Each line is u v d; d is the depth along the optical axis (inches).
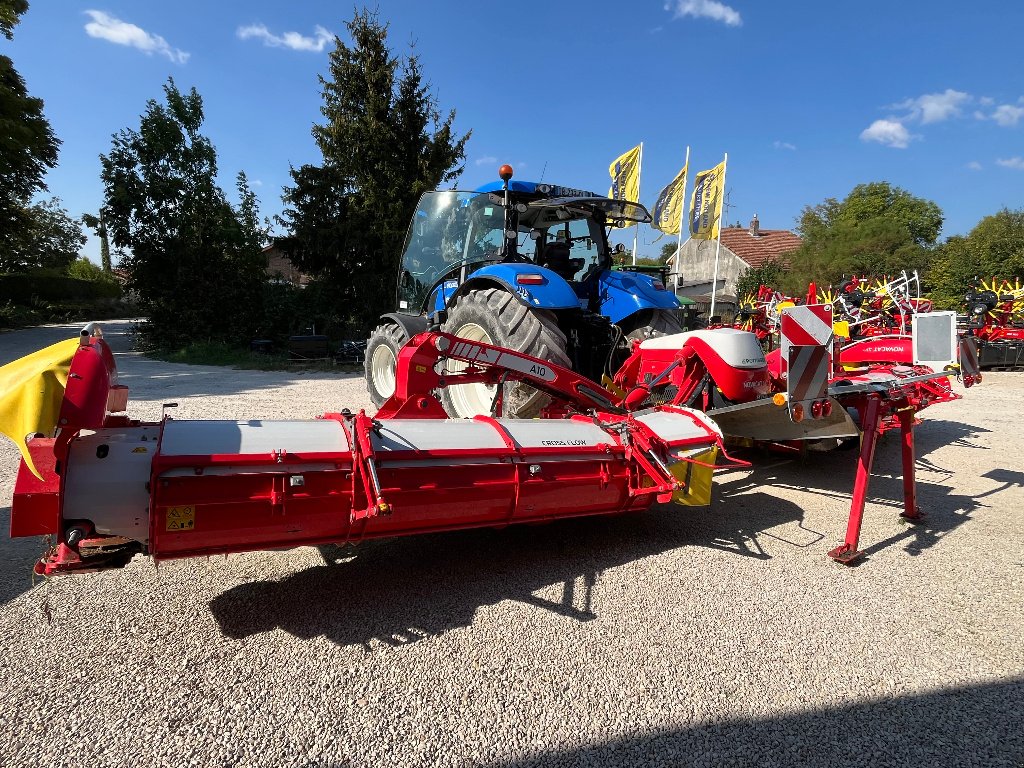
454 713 75.2
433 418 125.5
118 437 86.8
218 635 90.7
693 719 75.4
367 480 92.7
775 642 93.0
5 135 797.2
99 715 72.5
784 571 118.0
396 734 71.3
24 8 783.7
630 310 196.1
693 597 106.7
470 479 103.7
